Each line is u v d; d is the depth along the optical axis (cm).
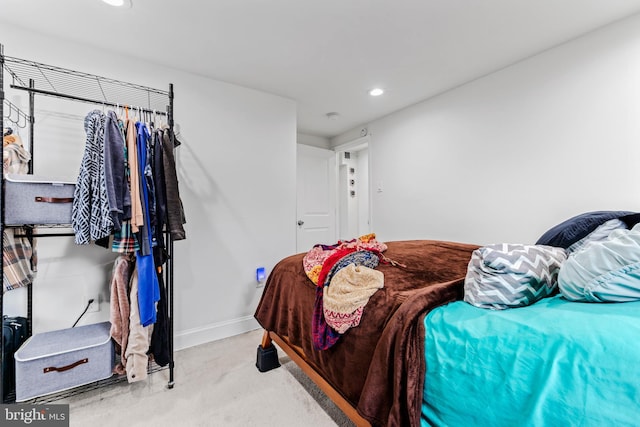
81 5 148
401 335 88
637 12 158
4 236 138
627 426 51
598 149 175
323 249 190
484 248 98
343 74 229
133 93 200
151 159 160
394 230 319
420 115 287
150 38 178
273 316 177
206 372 183
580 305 78
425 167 284
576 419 56
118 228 140
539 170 202
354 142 374
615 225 128
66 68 178
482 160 236
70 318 177
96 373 145
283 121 274
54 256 173
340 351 116
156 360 166
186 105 221
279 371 184
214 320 233
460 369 74
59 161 175
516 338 70
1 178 123
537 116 202
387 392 89
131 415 143
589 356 59
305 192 363
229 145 242
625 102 164
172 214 163
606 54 170
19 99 165
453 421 74
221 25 166
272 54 199
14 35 165
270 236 266
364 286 120
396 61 209
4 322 149
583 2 150
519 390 64
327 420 140
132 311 153
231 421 139
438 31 174
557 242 145
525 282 88
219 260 237
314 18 161
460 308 92
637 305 71
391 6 152
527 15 160
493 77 227
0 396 129
